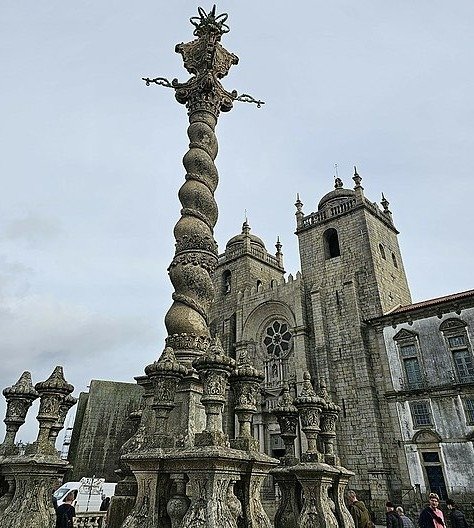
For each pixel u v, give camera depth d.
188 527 6.12
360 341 33.75
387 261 39.09
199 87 12.70
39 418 7.84
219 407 7.20
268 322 41.03
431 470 28.22
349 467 30.73
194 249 10.58
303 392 10.02
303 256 41.38
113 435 31.86
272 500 24.67
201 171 11.52
